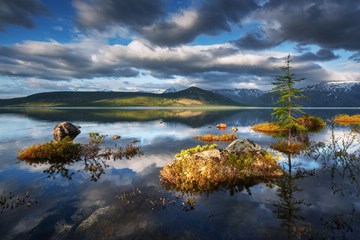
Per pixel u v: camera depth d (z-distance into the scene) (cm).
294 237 885
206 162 1600
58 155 2177
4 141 3169
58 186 1446
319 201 1205
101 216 1060
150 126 5162
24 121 6419
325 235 895
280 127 4028
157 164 1958
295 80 2734
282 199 1235
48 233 927
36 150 2195
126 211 1106
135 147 2536
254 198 1251
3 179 1582
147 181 1533
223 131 4209
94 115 9356
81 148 2402
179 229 951
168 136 3600
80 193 1332
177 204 1180
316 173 1658
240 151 1889
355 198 1237
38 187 1430
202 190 1368
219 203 1191
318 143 2728
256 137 3403
